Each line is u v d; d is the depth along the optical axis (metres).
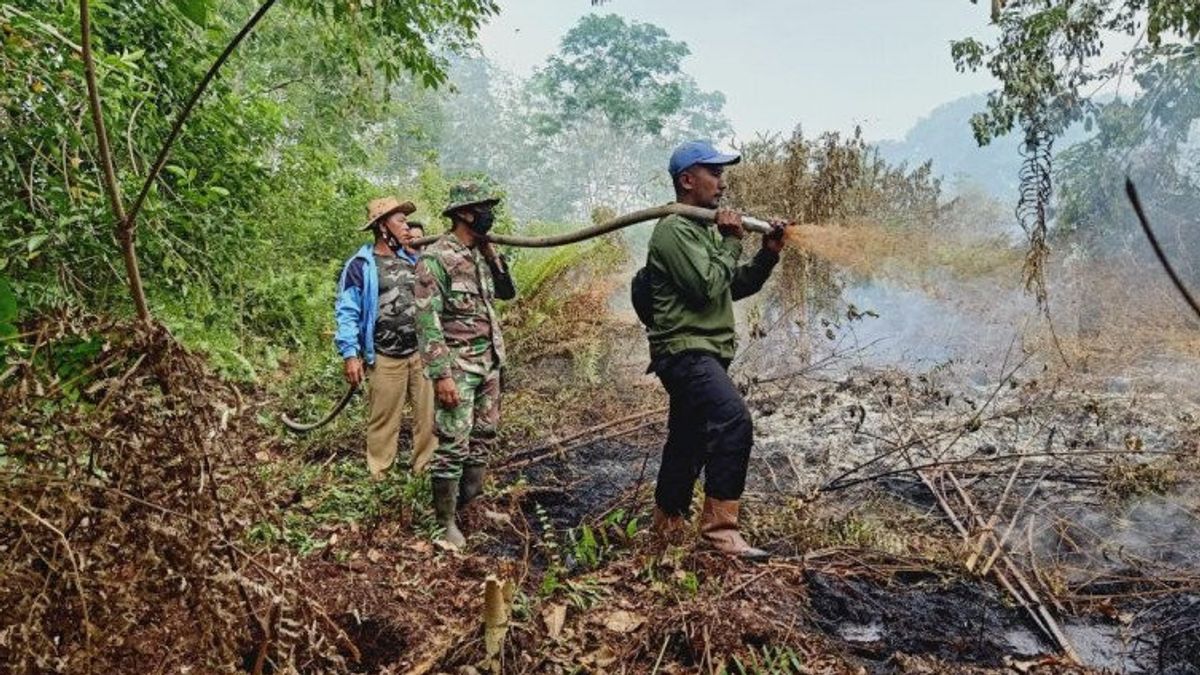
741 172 5.80
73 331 1.67
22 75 3.20
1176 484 4.02
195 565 1.64
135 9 4.39
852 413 4.68
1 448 1.58
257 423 4.30
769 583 3.09
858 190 5.41
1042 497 4.02
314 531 3.57
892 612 3.01
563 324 6.39
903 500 4.07
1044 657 2.73
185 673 1.65
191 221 4.28
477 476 3.82
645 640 2.73
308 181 7.87
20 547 1.50
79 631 1.54
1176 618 2.93
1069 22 5.71
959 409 5.35
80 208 3.39
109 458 1.65
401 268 4.13
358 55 5.20
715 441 3.22
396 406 4.10
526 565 3.11
